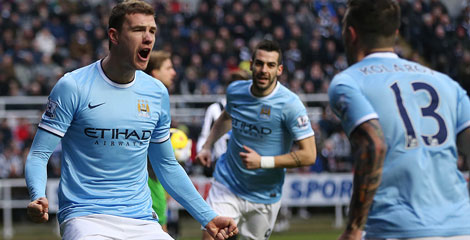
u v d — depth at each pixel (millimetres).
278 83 7906
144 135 5406
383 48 4449
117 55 5238
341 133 18406
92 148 5266
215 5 23062
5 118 17344
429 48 23859
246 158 7621
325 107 18812
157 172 5707
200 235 15734
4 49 20656
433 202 4191
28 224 17297
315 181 17297
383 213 4199
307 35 22750
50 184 16359
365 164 4059
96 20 22359
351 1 4438
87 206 5262
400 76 4332
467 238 4160
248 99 7906
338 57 21984
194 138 17000
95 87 5266
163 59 8250
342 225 17422
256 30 22438
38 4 22281
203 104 17984
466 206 4270
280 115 7770
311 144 7793
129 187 5406
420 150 4207
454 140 4320
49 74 20172
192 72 20125
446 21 24406
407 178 4180
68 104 5172
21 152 16969
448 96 4355
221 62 21094
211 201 8102
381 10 4340
